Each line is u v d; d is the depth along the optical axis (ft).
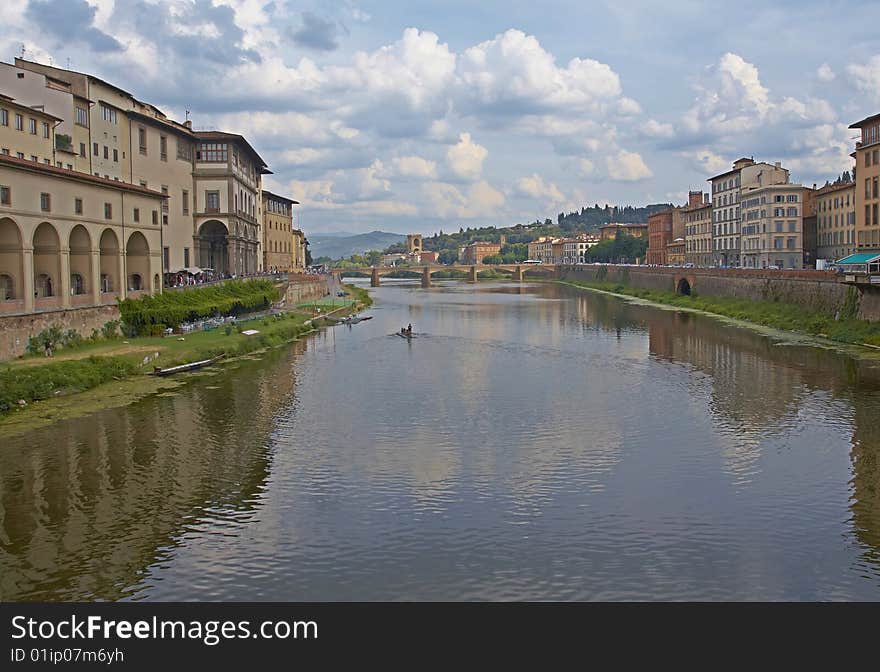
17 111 264.93
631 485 139.13
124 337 284.61
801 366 251.80
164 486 138.41
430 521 123.34
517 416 190.49
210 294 357.00
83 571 107.04
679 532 118.62
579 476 144.05
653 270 627.87
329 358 285.43
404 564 109.29
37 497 132.67
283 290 487.61
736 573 106.22
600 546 114.32
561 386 229.25
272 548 113.91
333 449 161.27
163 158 383.86
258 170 531.09
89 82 320.29
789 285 380.58
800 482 139.85
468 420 186.60
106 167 333.01
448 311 514.27
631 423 182.39
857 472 144.97
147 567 108.27
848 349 285.02
